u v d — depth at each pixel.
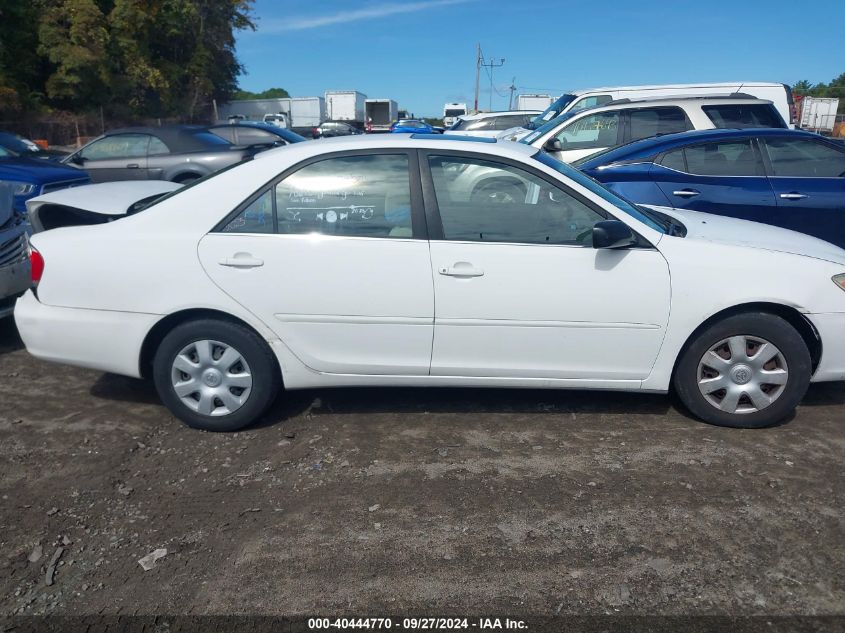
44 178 7.57
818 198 5.80
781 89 9.70
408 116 52.66
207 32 40.62
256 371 3.74
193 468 3.46
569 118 8.45
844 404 4.10
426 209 3.63
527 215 3.65
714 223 4.19
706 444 3.62
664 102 8.27
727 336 3.65
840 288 3.58
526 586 2.58
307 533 2.91
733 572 2.64
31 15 34.38
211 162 10.27
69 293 3.74
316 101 45.88
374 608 2.48
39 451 3.62
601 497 3.14
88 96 36.41
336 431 3.83
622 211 3.65
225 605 2.52
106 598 2.56
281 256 3.61
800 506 3.05
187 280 3.64
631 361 3.68
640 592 2.54
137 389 4.43
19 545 2.87
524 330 3.63
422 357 3.71
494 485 3.26
